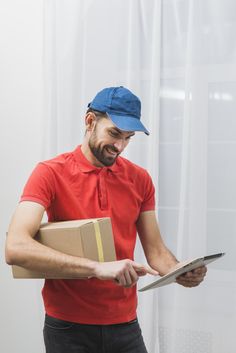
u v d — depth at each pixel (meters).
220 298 2.01
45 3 2.22
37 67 2.29
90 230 1.28
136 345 1.46
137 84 2.08
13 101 2.33
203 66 2.00
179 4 2.04
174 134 2.07
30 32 2.30
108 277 1.19
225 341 2.01
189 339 2.04
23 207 1.32
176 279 1.45
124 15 2.13
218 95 2.00
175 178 2.08
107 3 2.15
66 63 2.19
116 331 1.41
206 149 2.02
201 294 2.03
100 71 2.16
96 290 1.38
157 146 2.04
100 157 1.40
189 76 1.99
